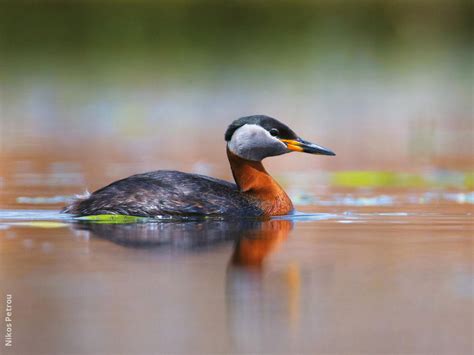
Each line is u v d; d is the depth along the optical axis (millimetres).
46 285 10008
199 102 35625
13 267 10828
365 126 30719
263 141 15070
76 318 8906
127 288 9891
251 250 11898
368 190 18859
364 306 9336
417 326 8664
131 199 14219
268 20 45656
